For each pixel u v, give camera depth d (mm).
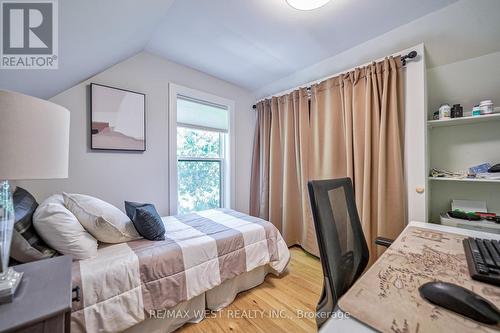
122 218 1472
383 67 1888
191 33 1913
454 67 1827
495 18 1437
